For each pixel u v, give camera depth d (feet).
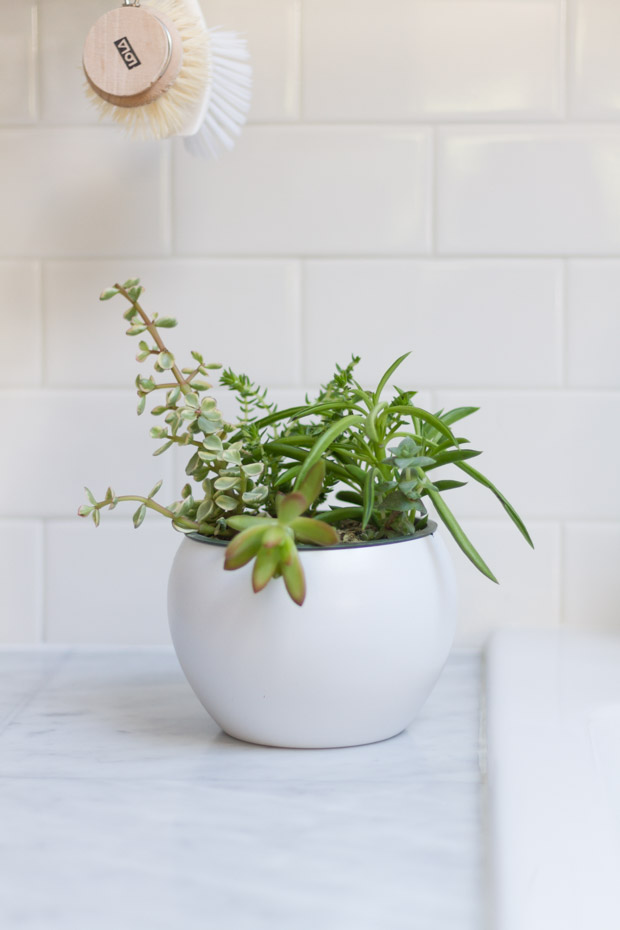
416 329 3.60
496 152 3.57
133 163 3.61
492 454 3.61
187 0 3.28
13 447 3.65
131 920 2.60
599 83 3.55
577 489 3.61
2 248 3.63
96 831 2.80
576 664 3.39
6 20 3.60
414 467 3.00
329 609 2.91
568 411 3.60
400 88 3.57
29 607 3.67
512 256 3.59
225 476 3.01
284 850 2.75
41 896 2.64
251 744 3.08
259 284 3.61
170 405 3.01
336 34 3.57
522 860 2.67
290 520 2.82
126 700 3.32
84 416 3.64
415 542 3.00
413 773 2.97
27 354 3.64
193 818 2.83
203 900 2.63
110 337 3.63
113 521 3.65
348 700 2.96
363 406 3.59
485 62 3.56
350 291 3.60
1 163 3.62
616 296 3.58
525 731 3.06
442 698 3.30
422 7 3.56
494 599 3.63
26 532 3.66
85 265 3.63
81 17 3.59
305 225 3.60
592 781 2.88
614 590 3.62
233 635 2.93
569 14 3.55
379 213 3.59
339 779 2.95
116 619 3.67
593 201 3.57
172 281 3.62
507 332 3.59
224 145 3.48
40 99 3.61
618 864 2.66
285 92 3.58
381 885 2.67
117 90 3.23
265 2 3.57
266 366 3.62
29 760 3.03
